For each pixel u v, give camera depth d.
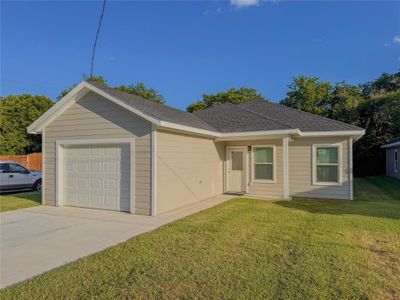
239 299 3.43
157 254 5.01
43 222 7.61
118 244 5.66
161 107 11.26
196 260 4.69
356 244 5.43
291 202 10.67
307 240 5.71
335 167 11.77
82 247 5.54
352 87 28.36
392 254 4.91
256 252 5.04
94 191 9.56
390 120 21.44
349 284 3.78
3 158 21.30
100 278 4.05
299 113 13.73
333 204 10.19
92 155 9.61
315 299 3.41
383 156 22.66
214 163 12.52
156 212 8.48
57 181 10.05
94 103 9.40
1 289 3.76
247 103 15.95
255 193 12.84
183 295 3.54
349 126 11.57
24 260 4.86
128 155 8.97
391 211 8.74
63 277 4.10
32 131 10.50
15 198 11.97
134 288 3.74
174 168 9.46
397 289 3.65
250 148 12.98
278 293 3.56
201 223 7.28
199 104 33.78
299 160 12.22
